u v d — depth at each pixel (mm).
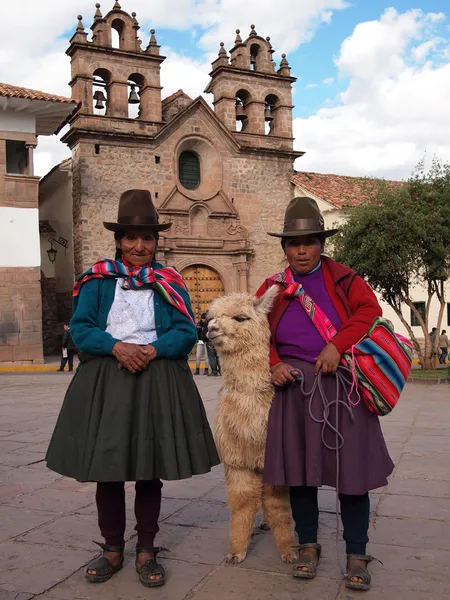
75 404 3572
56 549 4160
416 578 3611
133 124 28156
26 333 23625
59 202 30484
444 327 29000
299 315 3734
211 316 3719
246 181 30891
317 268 3844
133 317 3711
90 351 3559
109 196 27484
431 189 17656
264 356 3691
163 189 28688
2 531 4547
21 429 9234
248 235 30641
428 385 16125
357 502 3555
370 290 3732
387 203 17500
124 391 3516
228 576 3674
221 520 4762
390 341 3537
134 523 4711
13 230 23609
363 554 3564
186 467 3480
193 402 3693
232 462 3758
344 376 3549
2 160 23625
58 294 31438
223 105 31203
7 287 23438
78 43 27156
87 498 5477
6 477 6277
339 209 27828
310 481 3443
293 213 3811
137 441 3479
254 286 30562
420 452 7320
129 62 28438
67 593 3461
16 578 3674
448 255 17297
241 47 31625
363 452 3480
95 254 27047
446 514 4852
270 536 4414
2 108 23641
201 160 30156
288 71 32656
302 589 3480
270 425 3605
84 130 26766
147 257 3879
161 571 3588
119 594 3445
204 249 29266
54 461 3551
